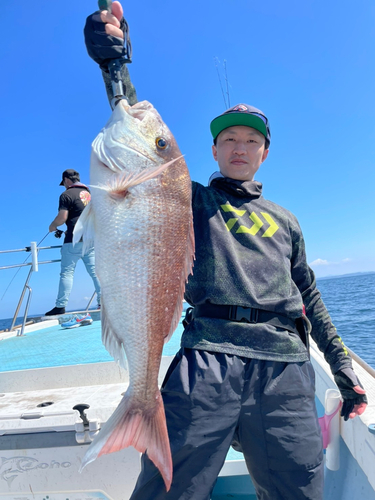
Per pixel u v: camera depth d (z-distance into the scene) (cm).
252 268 147
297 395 136
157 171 135
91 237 137
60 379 208
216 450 126
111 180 136
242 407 132
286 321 149
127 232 134
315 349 298
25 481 155
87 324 485
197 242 153
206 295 143
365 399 163
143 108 151
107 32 145
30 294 472
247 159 173
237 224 157
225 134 175
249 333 138
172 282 138
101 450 118
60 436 154
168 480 114
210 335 138
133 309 133
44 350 322
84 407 153
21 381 210
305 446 132
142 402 127
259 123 171
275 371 136
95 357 272
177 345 299
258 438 133
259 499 139
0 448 155
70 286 501
